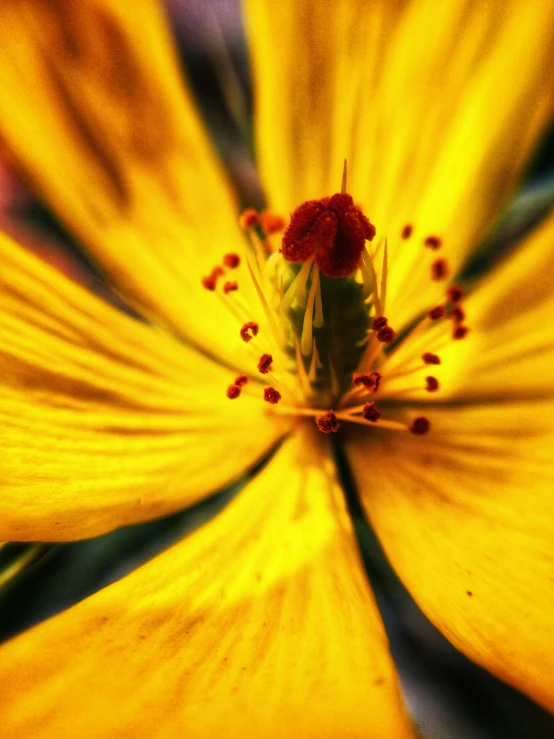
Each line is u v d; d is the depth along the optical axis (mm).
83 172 75
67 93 75
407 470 72
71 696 59
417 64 77
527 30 75
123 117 76
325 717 57
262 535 68
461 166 77
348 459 72
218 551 67
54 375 70
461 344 75
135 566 71
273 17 76
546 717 66
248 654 62
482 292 76
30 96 74
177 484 70
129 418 71
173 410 72
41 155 74
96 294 77
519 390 74
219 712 58
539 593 64
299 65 77
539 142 75
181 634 63
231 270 76
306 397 73
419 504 70
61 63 75
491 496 70
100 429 70
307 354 71
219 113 83
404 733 56
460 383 74
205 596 65
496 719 66
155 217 77
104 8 75
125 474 69
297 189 78
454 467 72
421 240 77
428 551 68
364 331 72
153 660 61
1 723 57
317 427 73
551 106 75
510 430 72
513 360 74
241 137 83
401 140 78
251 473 73
